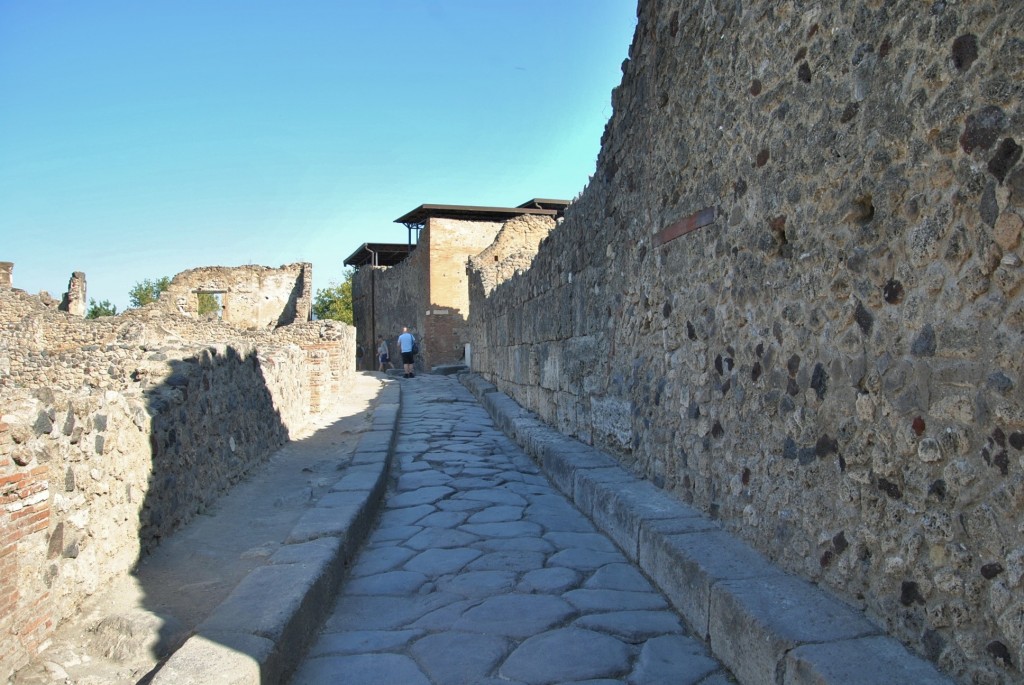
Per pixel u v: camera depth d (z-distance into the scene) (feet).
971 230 6.72
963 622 6.88
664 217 15.26
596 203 20.95
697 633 10.44
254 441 22.33
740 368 11.70
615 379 19.21
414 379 63.52
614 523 15.05
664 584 11.93
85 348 36.55
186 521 15.65
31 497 9.31
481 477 22.79
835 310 9.03
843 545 8.86
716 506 12.72
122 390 14.52
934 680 6.91
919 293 7.48
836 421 8.98
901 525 7.78
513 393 38.06
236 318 103.55
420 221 92.48
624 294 18.25
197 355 17.08
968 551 6.81
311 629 10.77
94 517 11.20
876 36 8.19
